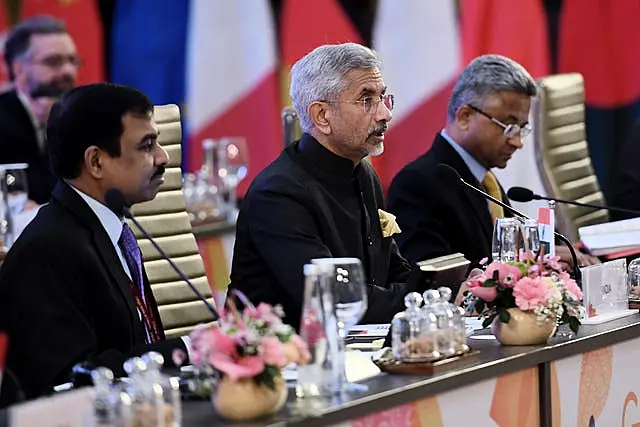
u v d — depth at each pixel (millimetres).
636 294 8398
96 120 6977
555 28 16141
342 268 5961
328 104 8031
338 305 5930
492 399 6590
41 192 12250
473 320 7973
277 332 5578
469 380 6336
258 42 14352
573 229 11938
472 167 9742
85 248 6883
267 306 5625
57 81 12336
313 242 7852
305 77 8117
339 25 14789
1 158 12195
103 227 7027
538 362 6855
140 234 8523
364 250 8297
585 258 9258
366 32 14953
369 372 6320
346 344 7223
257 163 14445
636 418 7785
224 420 5469
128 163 7039
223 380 5453
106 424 5043
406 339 6375
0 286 6809
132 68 13820
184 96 14078
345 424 5648
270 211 7898
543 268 7227
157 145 7184
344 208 8133
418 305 6449
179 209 8766
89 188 7047
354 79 8023
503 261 7332
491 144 9656
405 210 9648
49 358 6641
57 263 6797
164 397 5195
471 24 15375
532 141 11914
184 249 8727
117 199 6707
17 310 6727
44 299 6727
